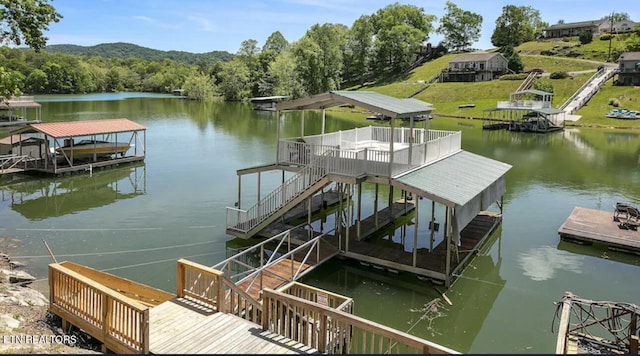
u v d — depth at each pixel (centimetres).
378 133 2316
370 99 1758
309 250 1548
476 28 13550
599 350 1049
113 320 895
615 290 1505
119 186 2842
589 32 11356
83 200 2531
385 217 2141
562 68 9462
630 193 2781
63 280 1001
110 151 3444
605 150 4412
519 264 1708
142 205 2439
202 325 916
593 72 8394
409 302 1414
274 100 9750
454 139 2148
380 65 11975
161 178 3059
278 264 1546
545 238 1992
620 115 6444
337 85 11212
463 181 1748
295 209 2222
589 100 7269
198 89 12519
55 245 1839
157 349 830
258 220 1823
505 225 2166
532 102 6034
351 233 1894
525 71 9500
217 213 2294
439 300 1428
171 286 1473
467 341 1207
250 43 15212
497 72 9506
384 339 1218
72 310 984
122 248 1812
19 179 2964
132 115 7119
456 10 13475
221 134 5228
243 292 1052
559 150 4400
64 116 6569
